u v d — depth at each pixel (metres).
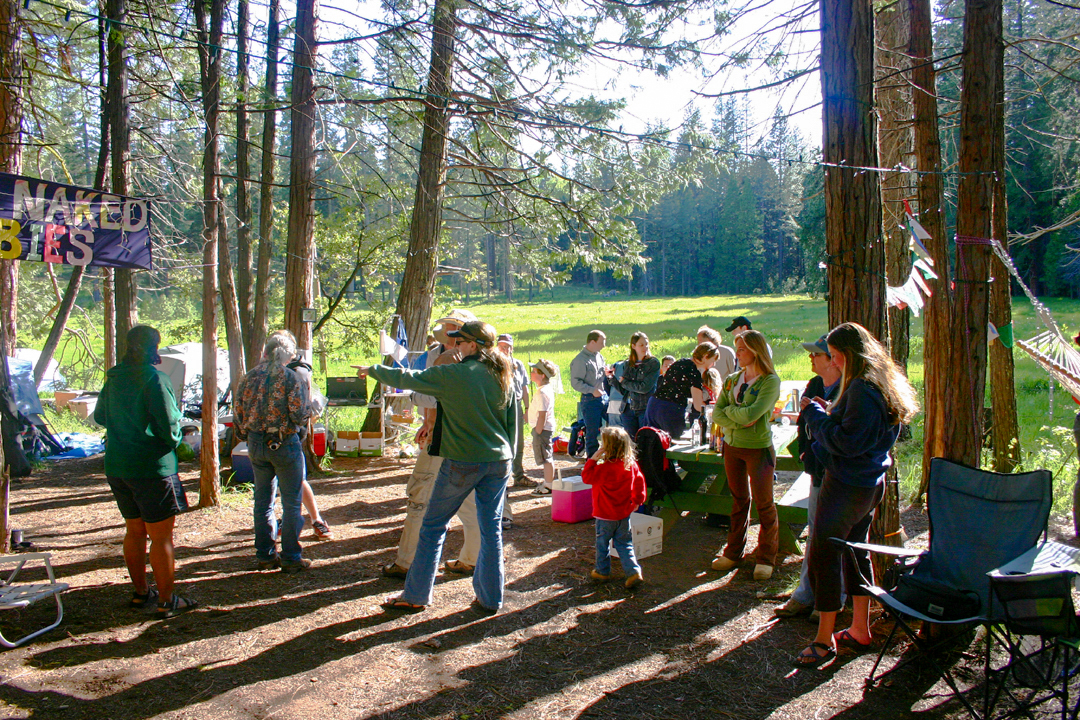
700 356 6.21
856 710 3.21
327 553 5.46
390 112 9.42
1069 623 2.82
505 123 9.30
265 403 4.84
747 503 5.10
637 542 5.36
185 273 12.90
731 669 3.61
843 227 4.37
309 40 7.96
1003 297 7.12
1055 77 7.92
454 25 8.65
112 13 7.37
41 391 14.98
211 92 7.05
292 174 8.18
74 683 3.40
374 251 13.00
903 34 8.74
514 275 11.68
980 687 3.40
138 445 4.04
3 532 5.38
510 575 5.01
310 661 3.66
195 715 3.13
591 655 3.77
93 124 12.07
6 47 6.18
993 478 3.69
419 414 10.09
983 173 5.13
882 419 3.42
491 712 3.19
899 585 3.44
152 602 4.36
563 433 11.47
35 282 20.75
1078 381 6.26
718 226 84.75
